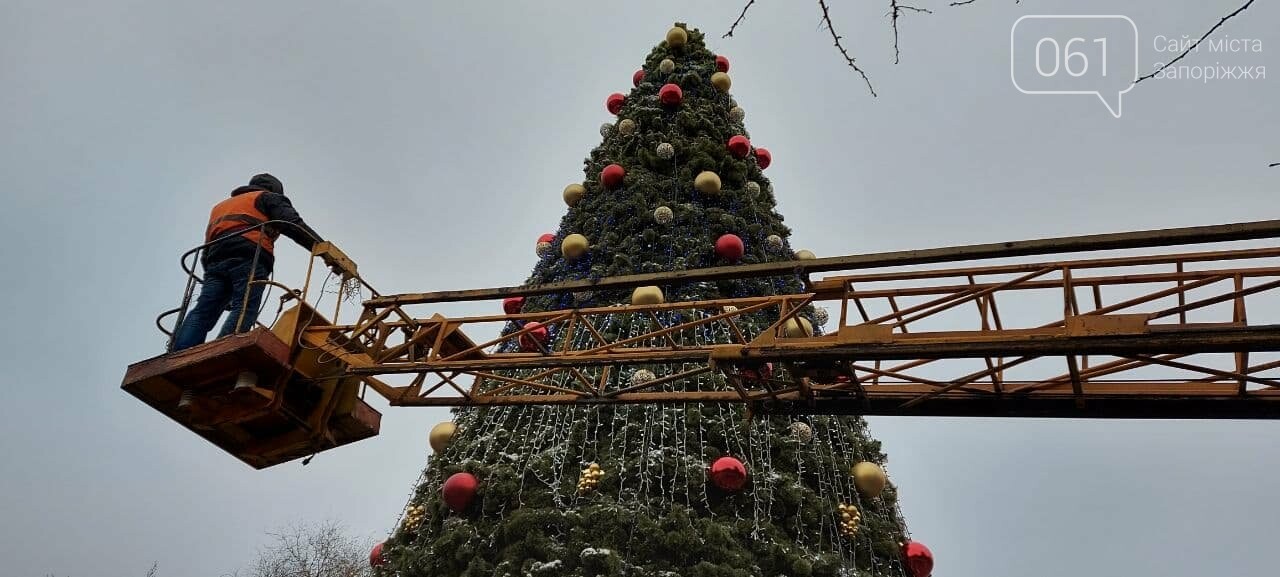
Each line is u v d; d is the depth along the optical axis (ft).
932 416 33.32
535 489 41.32
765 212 60.18
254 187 35.06
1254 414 29.71
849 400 33.47
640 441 42.70
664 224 54.85
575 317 34.91
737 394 34.40
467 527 40.50
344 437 35.06
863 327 29.58
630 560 37.42
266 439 33.83
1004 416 32.48
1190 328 25.43
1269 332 24.41
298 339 32.42
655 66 70.95
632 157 61.82
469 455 44.75
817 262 29.89
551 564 37.22
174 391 31.76
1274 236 25.49
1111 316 26.53
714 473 40.01
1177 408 30.42
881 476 42.96
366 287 35.01
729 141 62.39
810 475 43.34
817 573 38.70
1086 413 31.45
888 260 29.37
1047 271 28.73
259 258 32.83
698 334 49.60
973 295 29.48
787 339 30.50
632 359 32.86
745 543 39.17
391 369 33.60
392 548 43.98
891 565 42.73
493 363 33.47
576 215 59.26
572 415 44.91
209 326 32.42
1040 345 26.91
